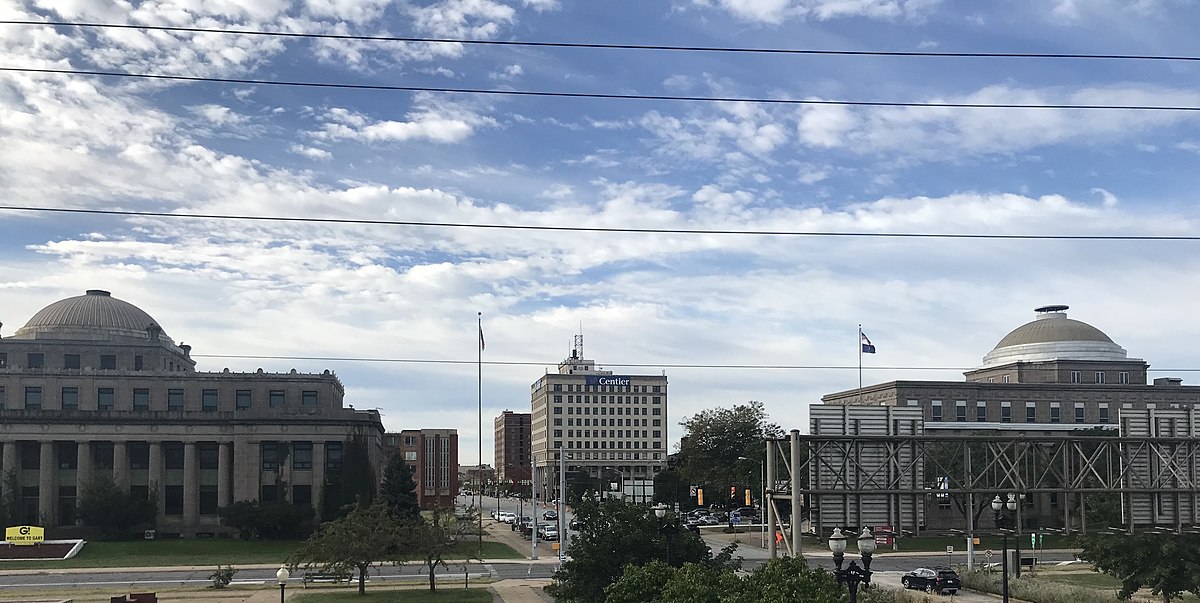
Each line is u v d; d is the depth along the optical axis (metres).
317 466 123.88
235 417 122.75
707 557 48.81
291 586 74.50
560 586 52.09
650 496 54.66
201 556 101.12
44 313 142.12
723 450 158.50
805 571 34.00
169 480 123.12
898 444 44.00
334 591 70.81
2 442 118.19
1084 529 47.09
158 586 75.94
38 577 83.44
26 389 123.31
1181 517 46.16
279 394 129.00
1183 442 45.38
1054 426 119.69
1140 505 45.91
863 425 43.72
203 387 127.31
